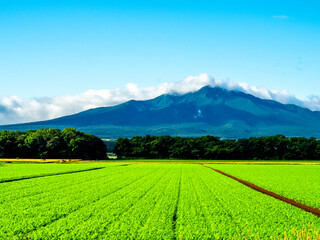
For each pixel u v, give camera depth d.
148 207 25.98
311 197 34.31
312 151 154.38
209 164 112.12
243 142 159.75
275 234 19.11
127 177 55.53
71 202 28.47
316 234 18.75
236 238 18.27
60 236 18.28
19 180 49.34
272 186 44.41
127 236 18.31
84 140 151.00
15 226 20.11
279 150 158.12
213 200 30.11
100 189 37.81
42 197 31.59
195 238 18.11
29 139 146.12
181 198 31.38
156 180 49.97
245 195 33.88
